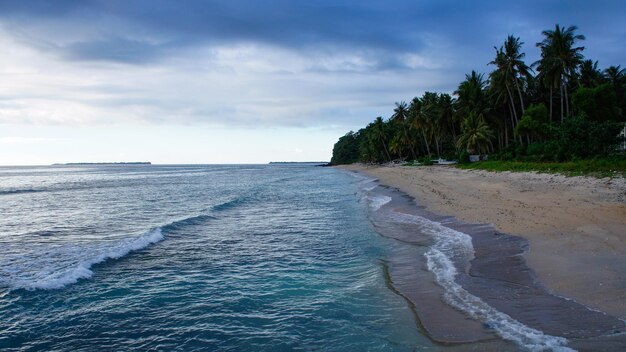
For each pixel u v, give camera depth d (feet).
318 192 130.00
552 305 25.32
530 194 71.51
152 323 27.09
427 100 249.96
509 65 162.61
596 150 109.50
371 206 84.89
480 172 134.82
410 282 33.45
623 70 185.88
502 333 22.54
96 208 95.04
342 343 23.47
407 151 331.57
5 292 33.04
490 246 41.27
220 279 36.68
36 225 70.18
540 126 150.41
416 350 21.89
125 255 45.75
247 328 26.03
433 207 71.97
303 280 35.91
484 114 191.93
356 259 42.63
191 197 122.11
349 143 547.08
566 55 142.72
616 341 20.17
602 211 49.29
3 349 23.65
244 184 186.39
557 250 36.17
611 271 29.32
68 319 27.78
